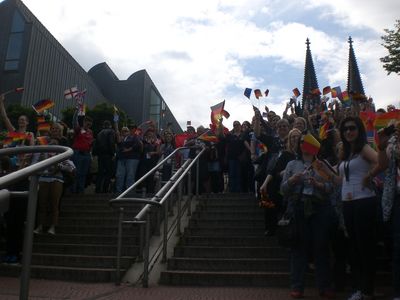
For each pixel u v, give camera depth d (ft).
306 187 18.34
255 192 36.45
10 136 28.37
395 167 15.96
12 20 170.60
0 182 7.93
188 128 43.09
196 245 25.21
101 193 37.70
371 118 25.93
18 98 161.38
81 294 17.89
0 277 21.83
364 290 16.57
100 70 281.74
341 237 19.19
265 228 26.04
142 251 23.40
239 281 20.12
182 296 17.72
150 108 287.69
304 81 222.28
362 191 16.97
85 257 22.86
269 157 28.40
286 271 21.56
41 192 27.37
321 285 17.75
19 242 23.18
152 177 38.99
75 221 29.53
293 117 39.19
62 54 200.34
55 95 191.62
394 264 15.70
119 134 43.11
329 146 23.57
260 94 40.57
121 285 20.10
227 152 37.50
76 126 37.60
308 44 226.17
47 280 21.18
